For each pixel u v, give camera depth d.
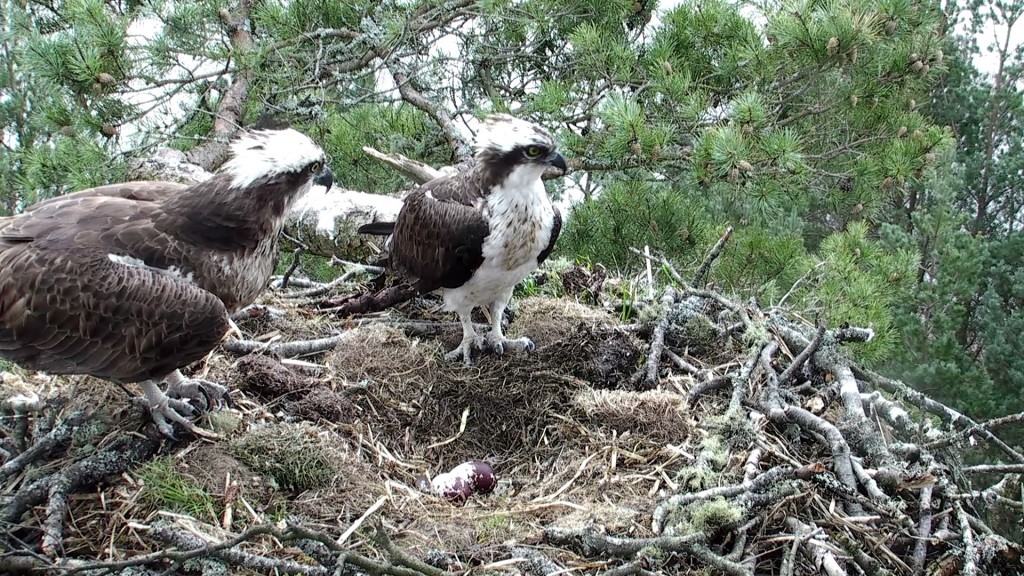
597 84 9.30
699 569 4.04
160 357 4.33
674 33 8.96
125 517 4.11
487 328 6.07
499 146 5.14
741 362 5.51
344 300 6.36
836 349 5.54
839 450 4.61
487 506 4.59
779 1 8.58
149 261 4.36
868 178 8.78
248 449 4.48
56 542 3.84
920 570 4.16
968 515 4.55
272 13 9.23
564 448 4.99
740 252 8.97
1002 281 16.27
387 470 4.81
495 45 10.16
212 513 4.12
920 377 13.14
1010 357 14.15
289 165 4.57
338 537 4.12
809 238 16.33
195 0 9.02
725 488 4.21
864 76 8.67
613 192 9.27
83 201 4.52
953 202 15.65
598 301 6.49
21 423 4.62
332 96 10.36
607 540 3.92
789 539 4.14
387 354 5.53
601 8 9.07
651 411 4.99
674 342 5.80
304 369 5.34
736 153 7.50
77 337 4.19
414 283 5.72
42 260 4.16
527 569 3.95
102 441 4.51
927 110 18.44
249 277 4.68
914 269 8.94
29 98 12.09
